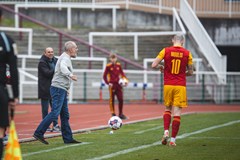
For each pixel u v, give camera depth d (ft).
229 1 290.35
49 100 140.26
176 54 110.42
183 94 110.52
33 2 303.07
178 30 285.84
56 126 137.59
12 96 79.71
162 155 98.12
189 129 138.92
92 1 300.40
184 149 105.29
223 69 259.19
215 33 284.82
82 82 253.03
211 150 104.12
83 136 126.21
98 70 252.21
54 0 307.58
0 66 80.89
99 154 99.25
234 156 97.30
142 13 297.33
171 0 297.94
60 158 94.89
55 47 279.49
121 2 299.38
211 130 136.87
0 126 79.56
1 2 301.43
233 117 177.37
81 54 276.21
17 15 282.77
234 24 284.20
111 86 173.06
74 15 298.56
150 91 254.68
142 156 96.89
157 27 296.71
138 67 262.67
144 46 282.15
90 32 284.61
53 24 297.33
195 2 291.58
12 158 76.13
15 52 80.94
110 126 131.34
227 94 259.19
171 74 110.73
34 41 280.10
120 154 99.14
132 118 177.17
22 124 156.56
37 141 118.42
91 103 246.88
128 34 277.23
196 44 272.72
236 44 283.59
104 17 298.56
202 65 265.75
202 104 252.01
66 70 113.29
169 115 111.55
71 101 249.14
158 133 131.54
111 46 282.97
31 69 250.98
